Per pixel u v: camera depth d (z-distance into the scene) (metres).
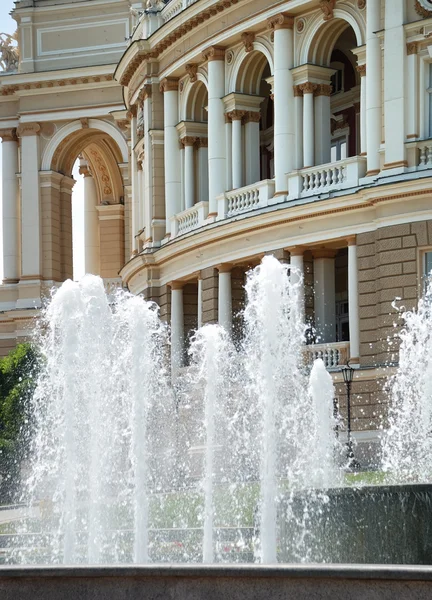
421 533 19.83
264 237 46.22
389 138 41.78
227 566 11.70
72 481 28.03
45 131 76.94
